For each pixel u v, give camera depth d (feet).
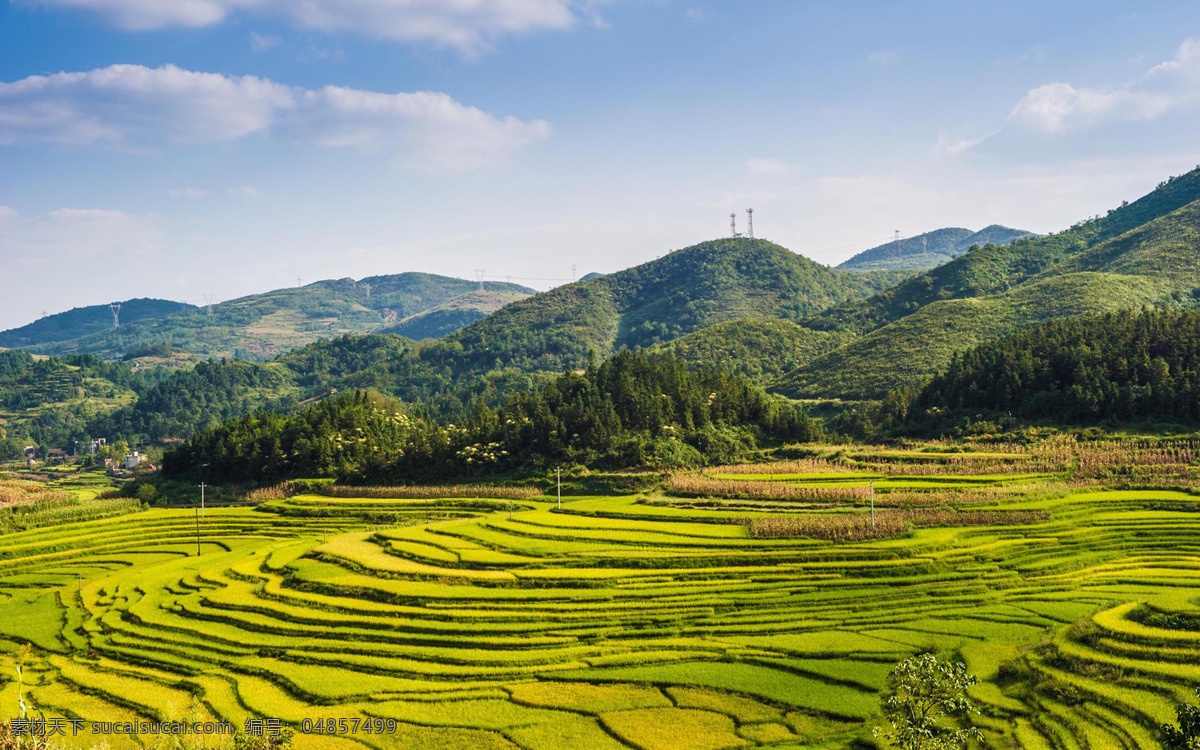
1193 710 157.69
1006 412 589.32
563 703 235.81
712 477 513.86
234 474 640.17
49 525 524.52
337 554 384.47
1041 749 198.59
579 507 459.32
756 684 240.73
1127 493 421.18
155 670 284.82
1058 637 249.55
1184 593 279.49
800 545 359.25
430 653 276.41
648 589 320.91
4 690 271.90
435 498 545.85
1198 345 561.84
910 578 320.29
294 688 256.93
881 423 650.84
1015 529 372.79
